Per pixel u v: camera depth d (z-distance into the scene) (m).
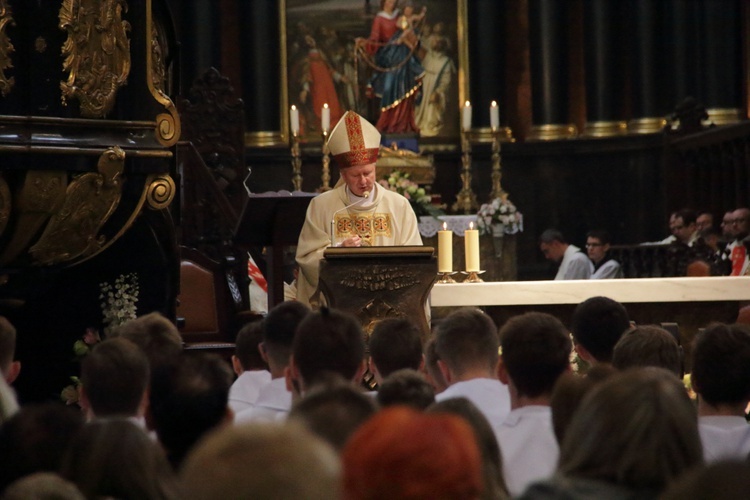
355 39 27.05
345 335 5.75
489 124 27.22
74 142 9.25
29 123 9.05
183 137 18.81
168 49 10.93
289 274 19.73
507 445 5.46
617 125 26.80
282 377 6.70
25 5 9.07
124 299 10.62
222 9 26.94
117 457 3.68
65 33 9.24
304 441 2.48
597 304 7.39
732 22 25.14
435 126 27.14
